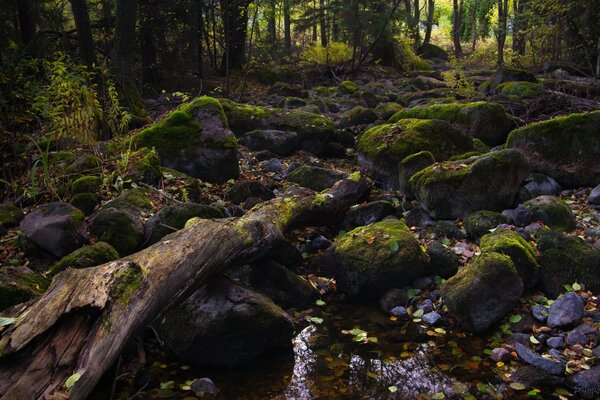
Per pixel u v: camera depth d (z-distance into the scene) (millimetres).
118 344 2506
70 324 2492
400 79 16641
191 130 6418
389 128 6992
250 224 3727
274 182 6504
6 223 4703
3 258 4176
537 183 5723
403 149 6461
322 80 17219
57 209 4445
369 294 4098
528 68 17156
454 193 5102
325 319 3879
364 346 3500
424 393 2980
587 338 3258
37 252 4266
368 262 4074
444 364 3246
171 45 14891
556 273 3891
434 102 11086
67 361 2363
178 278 2986
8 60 7410
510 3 27516
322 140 8188
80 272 2730
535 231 4410
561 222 4723
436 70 20219
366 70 18172
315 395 3008
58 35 11188
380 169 6629
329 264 4406
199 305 3334
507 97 9359
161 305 2867
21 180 5668
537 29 16984
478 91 12742
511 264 3670
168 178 5688
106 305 2570
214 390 3062
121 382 3109
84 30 9414
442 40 39938
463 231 4816
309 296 4078
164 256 3037
